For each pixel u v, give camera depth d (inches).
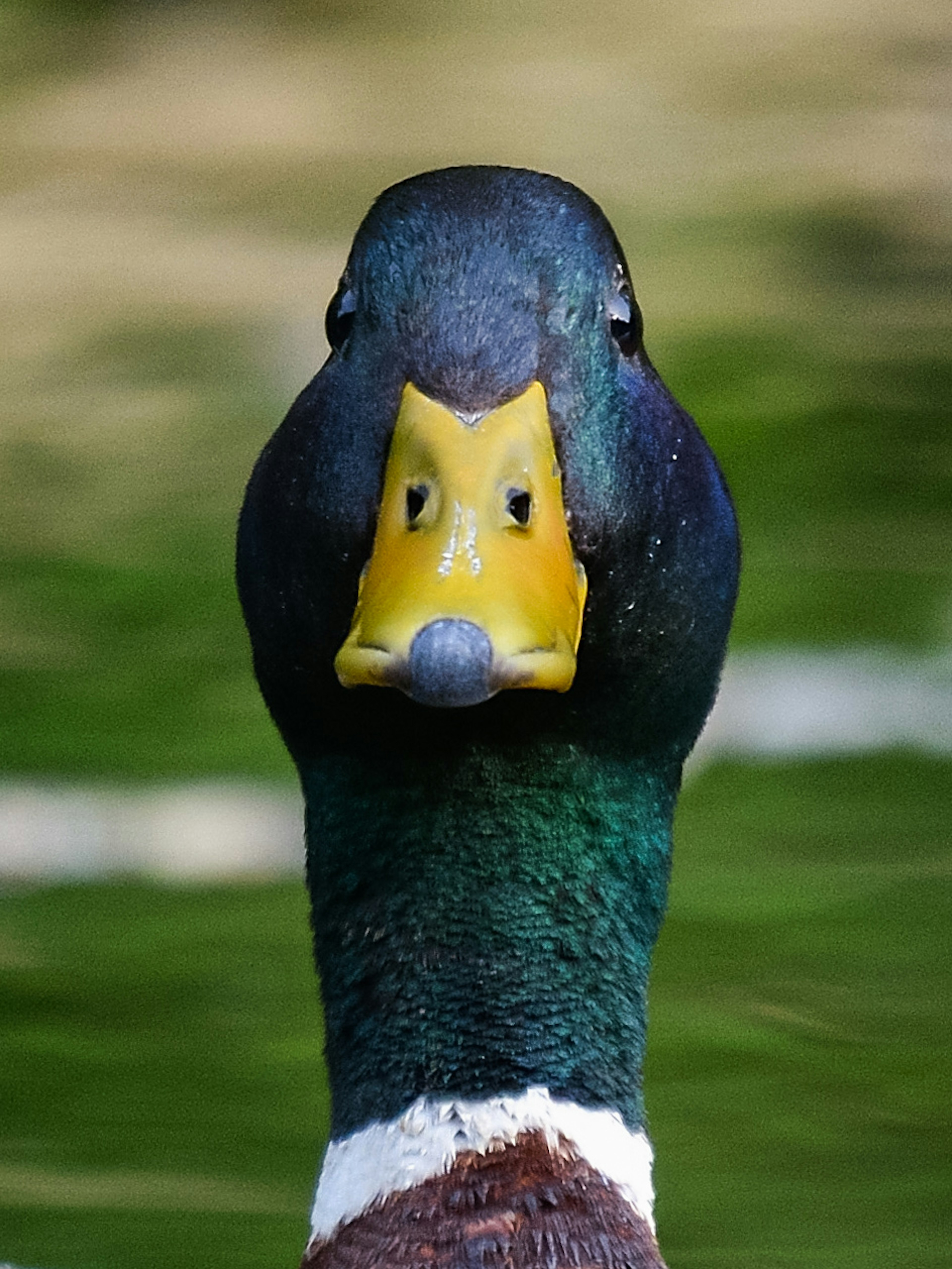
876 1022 423.5
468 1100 250.2
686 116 1123.9
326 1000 258.8
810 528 644.7
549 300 240.8
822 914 457.1
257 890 473.1
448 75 1192.8
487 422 233.0
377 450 240.1
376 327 241.9
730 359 802.2
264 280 933.8
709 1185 377.4
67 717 542.3
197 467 729.0
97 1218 366.3
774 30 1196.5
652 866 260.7
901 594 591.5
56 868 478.9
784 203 1003.3
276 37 1253.7
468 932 251.6
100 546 653.9
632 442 245.3
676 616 251.1
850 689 536.4
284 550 248.2
